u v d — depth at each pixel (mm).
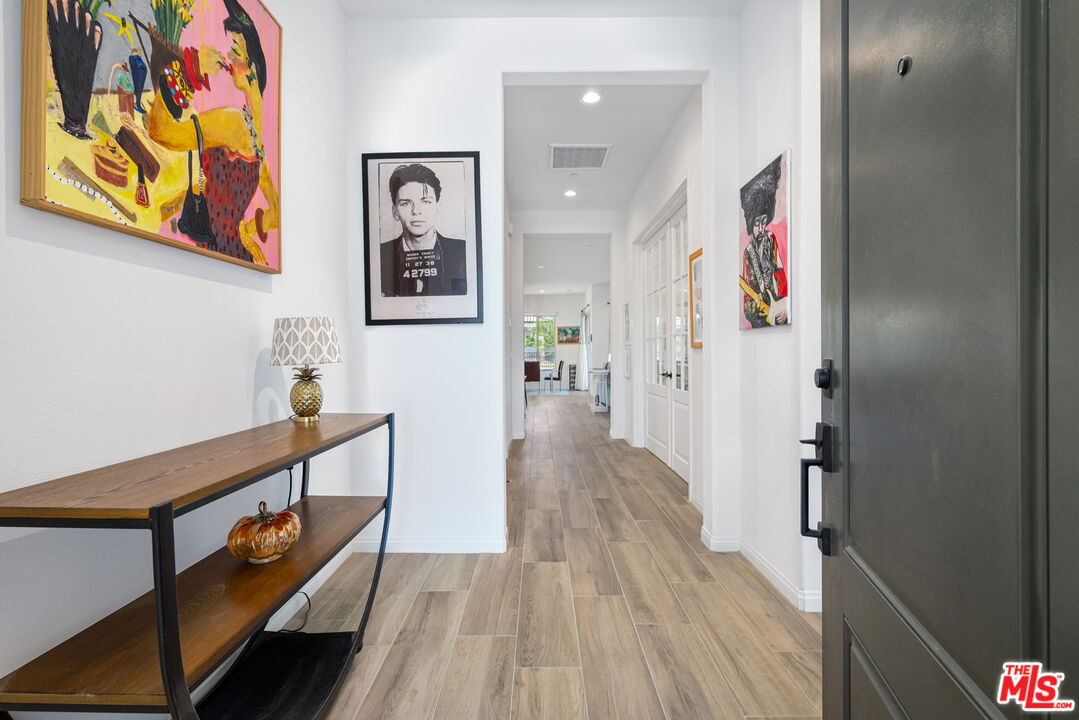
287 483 1931
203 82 1406
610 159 4414
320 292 2273
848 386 821
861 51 763
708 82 2611
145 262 1229
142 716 1034
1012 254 437
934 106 566
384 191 2580
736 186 2580
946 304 547
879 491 714
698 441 3330
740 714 1438
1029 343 418
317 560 1360
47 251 985
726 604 2055
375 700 1493
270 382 1827
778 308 2098
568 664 1665
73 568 1033
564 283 12000
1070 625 379
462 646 1764
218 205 1475
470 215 2580
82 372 1055
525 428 7078
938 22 556
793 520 2057
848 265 818
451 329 2605
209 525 1465
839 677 855
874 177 723
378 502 1865
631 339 5629
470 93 2580
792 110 2010
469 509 2613
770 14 2197
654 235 4953
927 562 588
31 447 947
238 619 1042
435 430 2613
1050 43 395
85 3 1023
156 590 770
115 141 1101
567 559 2510
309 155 2172
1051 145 395
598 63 2562
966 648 510
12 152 923
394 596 2125
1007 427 447
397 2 2459
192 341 1401
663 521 3082
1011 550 441
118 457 1138
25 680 839
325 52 2332
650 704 1479
